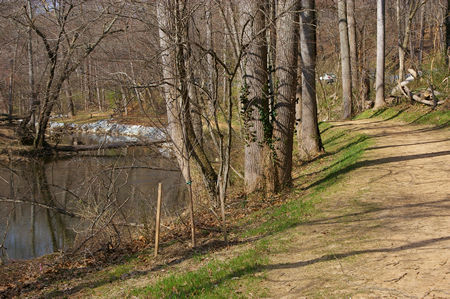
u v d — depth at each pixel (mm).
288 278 5238
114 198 10109
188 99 9430
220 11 10023
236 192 12914
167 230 10383
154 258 7840
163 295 5500
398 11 29359
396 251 5512
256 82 11164
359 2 38438
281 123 11250
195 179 12039
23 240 11156
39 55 13859
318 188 10789
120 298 5898
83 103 12836
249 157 11523
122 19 9625
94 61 9648
